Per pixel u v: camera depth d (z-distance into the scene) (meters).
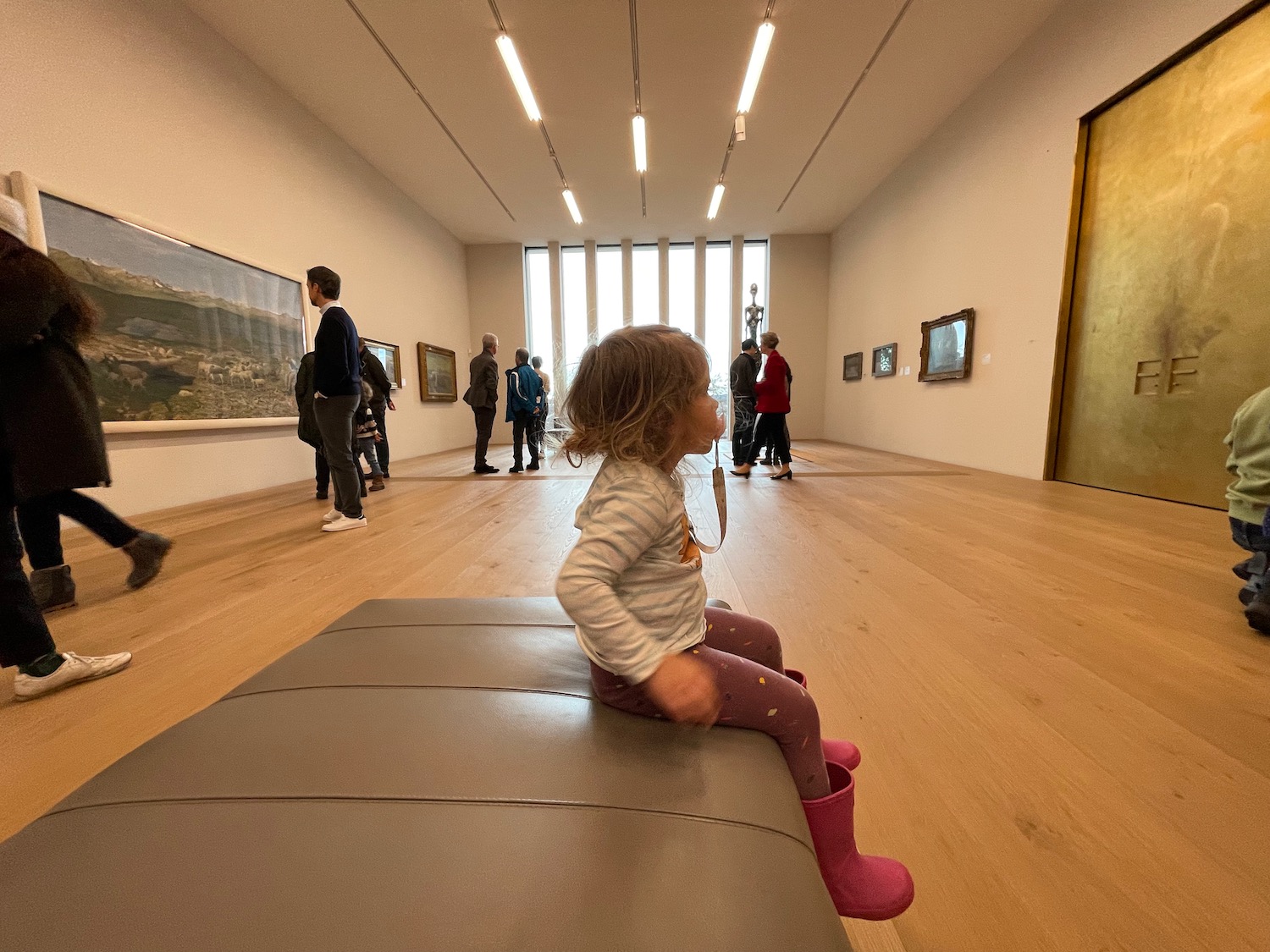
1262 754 1.11
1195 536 2.77
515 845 0.52
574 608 0.68
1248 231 3.11
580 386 0.79
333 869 0.50
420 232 8.37
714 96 5.52
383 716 0.75
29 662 1.34
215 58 4.39
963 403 5.90
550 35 4.58
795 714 0.76
